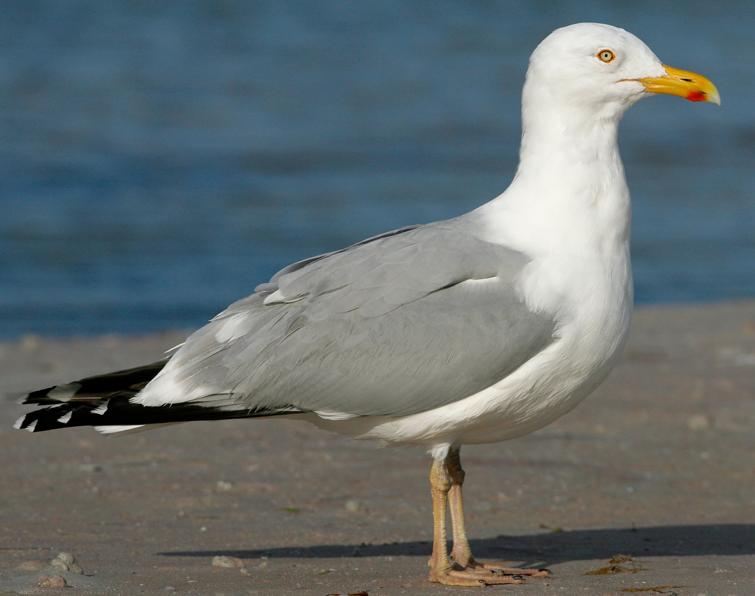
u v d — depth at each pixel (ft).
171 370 32.63
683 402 53.78
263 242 94.79
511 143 132.98
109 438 47.42
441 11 213.66
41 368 59.36
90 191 108.99
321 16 203.10
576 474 43.86
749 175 124.16
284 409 32.19
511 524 38.50
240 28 191.11
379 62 173.68
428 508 39.78
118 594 30.19
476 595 30.27
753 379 57.72
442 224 33.22
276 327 32.30
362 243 33.22
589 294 31.58
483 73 168.86
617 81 32.94
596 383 32.42
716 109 157.28
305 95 152.56
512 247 32.14
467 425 31.91
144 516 38.17
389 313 31.71
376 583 31.68
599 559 34.55
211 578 31.99
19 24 184.75
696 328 70.13
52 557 33.76
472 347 31.12
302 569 33.14
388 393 31.50
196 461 44.47
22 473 42.63
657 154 133.59
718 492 42.06
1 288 83.15
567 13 219.82
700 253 96.68
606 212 32.53
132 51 171.42
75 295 82.33
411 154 126.93
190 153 123.95
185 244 94.22
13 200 105.29
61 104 140.77
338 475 43.16
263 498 40.37
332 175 117.39
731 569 32.65
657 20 218.18
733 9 232.53
